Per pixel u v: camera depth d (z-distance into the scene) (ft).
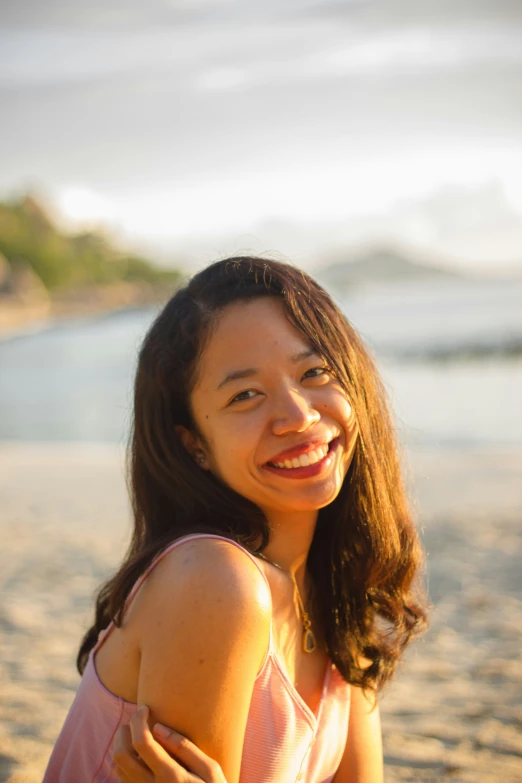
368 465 5.86
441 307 216.13
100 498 31.89
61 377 102.01
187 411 5.54
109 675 5.02
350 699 6.23
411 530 6.31
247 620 4.55
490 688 12.00
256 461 5.26
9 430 60.18
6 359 138.92
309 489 5.29
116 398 77.92
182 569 4.66
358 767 6.10
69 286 542.57
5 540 24.32
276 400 5.24
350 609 6.05
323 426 5.35
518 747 9.73
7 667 13.55
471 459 38.81
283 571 5.55
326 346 5.48
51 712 11.35
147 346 5.65
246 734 4.88
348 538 5.98
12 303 412.16
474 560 20.04
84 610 17.01
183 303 5.59
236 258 5.77
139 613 4.81
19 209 644.27
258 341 5.29
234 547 4.79
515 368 83.61
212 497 5.43
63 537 24.52
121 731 4.52
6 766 9.29
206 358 5.35
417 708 11.27
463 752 9.64
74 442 53.52
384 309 214.69
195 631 4.49
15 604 17.52
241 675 4.53
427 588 16.16
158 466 5.56
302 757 5.13
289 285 5.52
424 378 78.64
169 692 4.46
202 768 4.31
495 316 161.58
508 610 16.10
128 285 604.90
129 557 5.88
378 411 6.01
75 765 5.20
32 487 35.37
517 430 49.67
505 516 25.40
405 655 13.71
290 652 5.52
